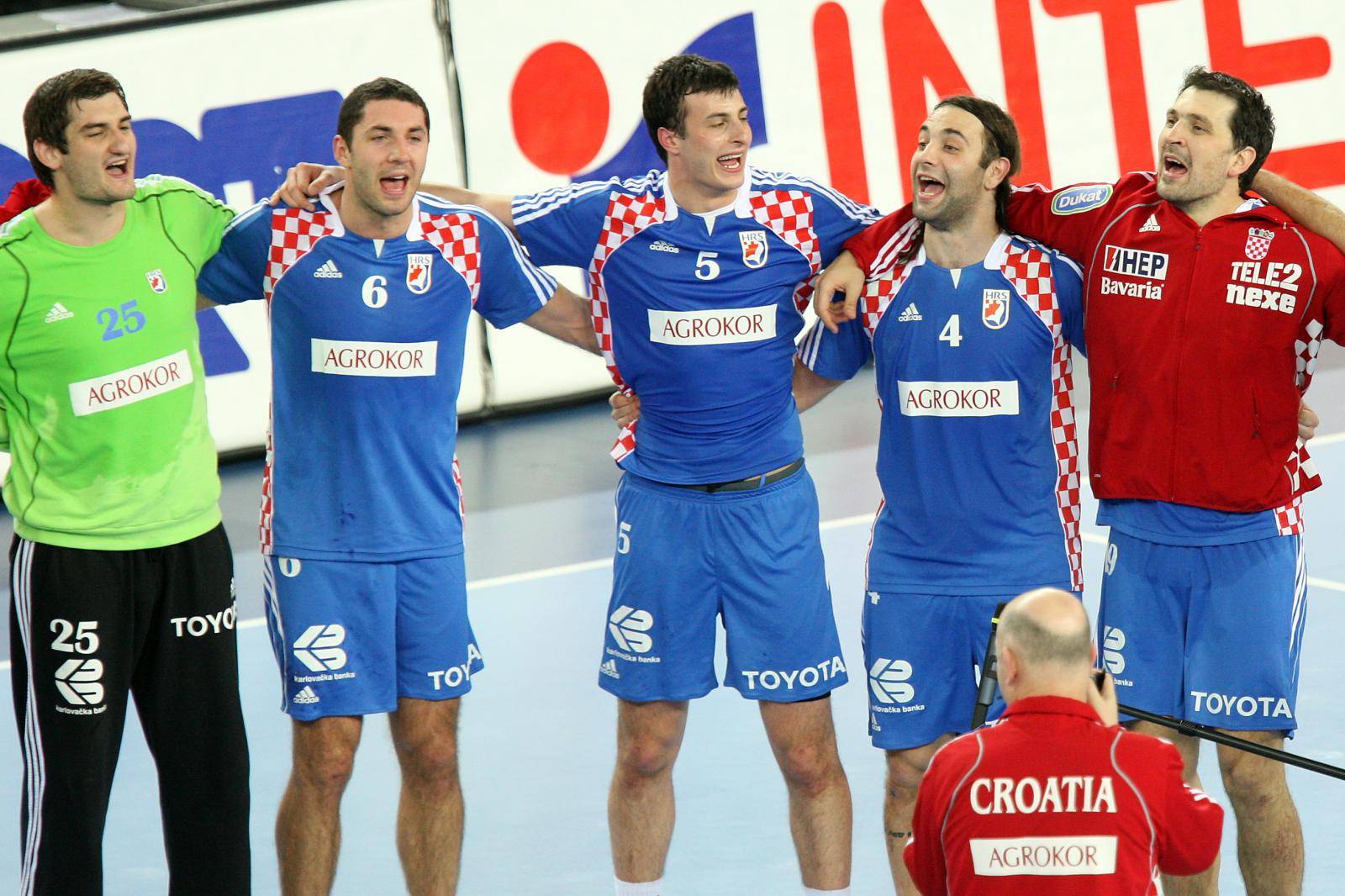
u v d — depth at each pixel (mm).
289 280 19766
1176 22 45125
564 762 25625
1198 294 19234
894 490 20688
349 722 20406
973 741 14812
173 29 39062
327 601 20125
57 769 18688
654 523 21078
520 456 41500
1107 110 45000
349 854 23125
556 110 42125
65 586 18422
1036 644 14773
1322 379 43719
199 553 19047
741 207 20422
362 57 40594
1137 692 20109
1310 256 19031
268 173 40031
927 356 20094
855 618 30953
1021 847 14344
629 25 42344
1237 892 21172
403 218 19859
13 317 18000
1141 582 19984
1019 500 20266
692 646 21297
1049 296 19922
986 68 44219
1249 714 19641
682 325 20484
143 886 22203
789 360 21031
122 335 18328
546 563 34531
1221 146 18844
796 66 43250
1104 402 19938
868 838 23250
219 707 19234
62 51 38250
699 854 22750
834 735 21531
